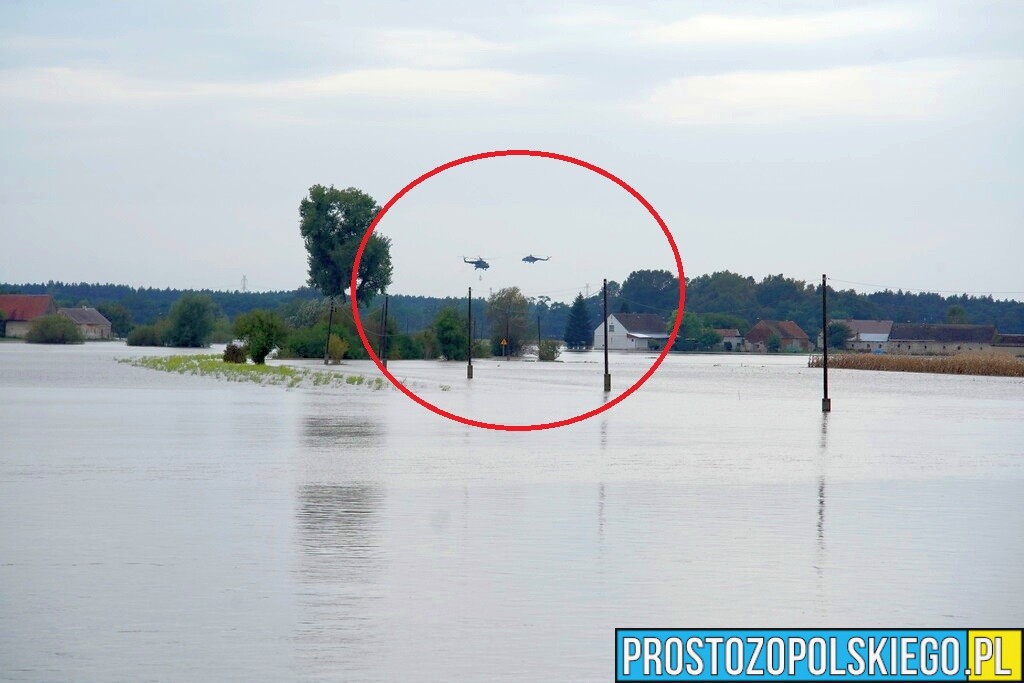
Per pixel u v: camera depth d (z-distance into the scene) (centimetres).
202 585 4288
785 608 4025
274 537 5209
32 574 4450
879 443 10156
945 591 4256
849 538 5259
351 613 3919
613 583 4353
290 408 13988
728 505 6238
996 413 14512
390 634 3681
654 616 3916
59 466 7844
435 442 9850
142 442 9581
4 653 3462
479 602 4072
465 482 7119
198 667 3344
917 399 17950
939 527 5569
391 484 7006
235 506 6091
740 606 4044
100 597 4106
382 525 5544
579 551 4934
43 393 16925
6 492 6575
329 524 5553
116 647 3525
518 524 5584
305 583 4328
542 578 4428
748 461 8512
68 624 3766
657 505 6216
